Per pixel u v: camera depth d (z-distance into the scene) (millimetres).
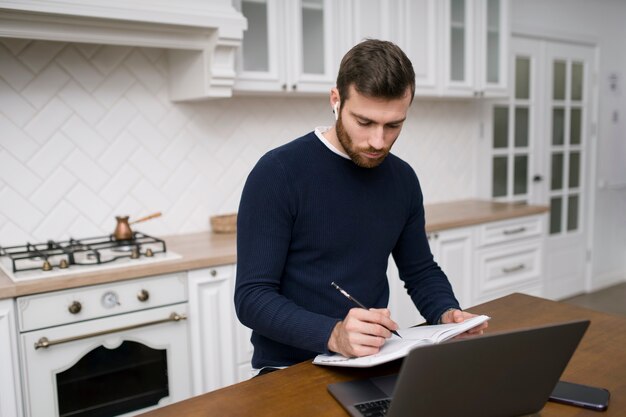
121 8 1938
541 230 3467
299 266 1281
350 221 1281
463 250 3045
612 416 966
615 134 4883
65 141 2326
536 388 926
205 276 2135
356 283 1312
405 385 808
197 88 2316
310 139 1285
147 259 2076
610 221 4961
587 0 4434
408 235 1472
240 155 2818
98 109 2391
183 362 2113
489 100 3867
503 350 854
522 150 4137
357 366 1098
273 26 2443
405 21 2926
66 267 1929
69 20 1894
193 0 2104
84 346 1885
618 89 4844
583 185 4648
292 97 2965
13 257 1997
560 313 1512
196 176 2688
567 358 922
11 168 2223
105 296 1907
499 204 3609
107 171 2438
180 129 2617
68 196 2352
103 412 1960
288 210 1225
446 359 812
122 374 1993
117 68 2422
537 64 4148
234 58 2326
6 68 2176
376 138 1125
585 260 4789
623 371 1144
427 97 3197
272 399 1017
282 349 1282
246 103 2807
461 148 3812
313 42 2609
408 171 1430
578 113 4555
